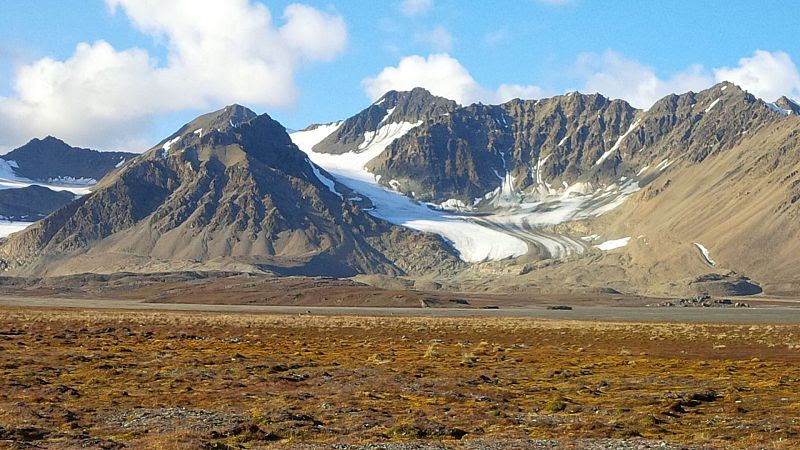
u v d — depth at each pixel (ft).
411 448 111.75
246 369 215.92
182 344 314.76
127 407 152.56
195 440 116.67
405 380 198.29
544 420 140.67
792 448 112.88
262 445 116.37
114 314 604.90
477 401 164.96
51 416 138.92
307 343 339.36
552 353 296.51
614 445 115.14
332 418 140.77
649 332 427.33
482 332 435.12
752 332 427.33
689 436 125.70
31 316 524.93
